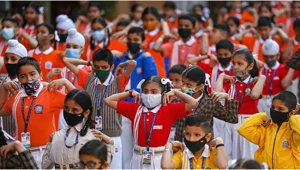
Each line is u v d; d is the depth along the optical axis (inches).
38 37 585.9
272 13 907.4
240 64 504.1
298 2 868.0
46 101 436.8
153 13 732.7
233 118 450.6
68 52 553.6
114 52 591.2
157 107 432.1
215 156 387.9
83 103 394.9
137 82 578.9
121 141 520.7
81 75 491.8
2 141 393.7
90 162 359.6
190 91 448.5
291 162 415.2
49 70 579.2
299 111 427.5
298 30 654.5
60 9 930.1
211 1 1174.3
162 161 382.6
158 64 652.7
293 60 532.1
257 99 513.3
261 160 421.1
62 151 392.8
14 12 881.5
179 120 460.4
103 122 472.7
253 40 731.4
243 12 959.6
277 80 583.8
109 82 476.4
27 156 371.2
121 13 1046.4
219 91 490.6
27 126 434.0
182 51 661.3
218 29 705.6
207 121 389.1
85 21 821.2
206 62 623.8
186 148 394.3
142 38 592.7
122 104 438.0
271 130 421.4
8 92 459.2
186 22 657.6
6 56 506.6
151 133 428.5
